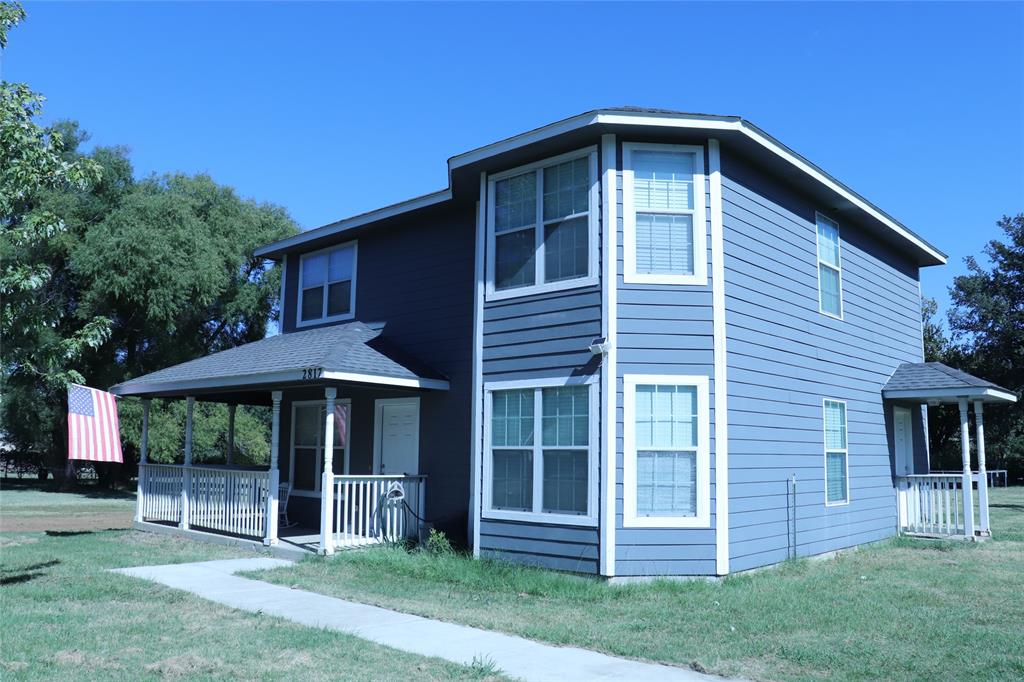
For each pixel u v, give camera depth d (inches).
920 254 719.7
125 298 1082.1
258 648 280.4
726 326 438.0
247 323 1379.2
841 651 285.4
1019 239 1491.1
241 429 1259.2
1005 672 258.7
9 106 398.9
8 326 397.4
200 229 1164.5
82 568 451.2
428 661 268.8
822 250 561.9
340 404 629.3
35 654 268.5
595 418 423.8
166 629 307.3
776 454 477.1
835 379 561.3
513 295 470.9
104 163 1230.3
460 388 546.0
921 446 713.0
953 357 1525.6
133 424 1136.8
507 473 461.7
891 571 461.7
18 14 414.0
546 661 272.7
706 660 274.1
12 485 1341.0
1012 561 503.5
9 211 414.9
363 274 639.8
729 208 453.1
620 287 429.1
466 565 439.2
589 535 418.0
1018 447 1521.9
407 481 541.0
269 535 515.8
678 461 422.9
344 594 383.2
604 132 438.0
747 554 440.1
